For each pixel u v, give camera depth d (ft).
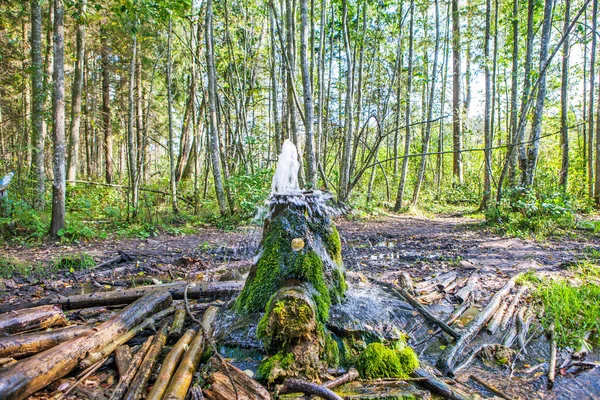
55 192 22.39
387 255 20.11
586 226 27.09
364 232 28.32
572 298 11.44
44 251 19.83
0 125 38.45
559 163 52.85
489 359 8.95
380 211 42.27
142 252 20.08
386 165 60.39
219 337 9.12
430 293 13.39
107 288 14.14
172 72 48.19
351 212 37.19
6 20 35.19
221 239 24.53
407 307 11.65
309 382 7.28
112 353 8.38
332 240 10.68
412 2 41.91
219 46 46.29
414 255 19.80
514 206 29.30
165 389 6.82
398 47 44.09
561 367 8.48
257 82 55.16
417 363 8.27
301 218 10.19
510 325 10.61
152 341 8.84
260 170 32.32
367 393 7.27
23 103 37.93
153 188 40.11
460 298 12.78
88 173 54.34
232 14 43.29
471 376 8.16
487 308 11.41
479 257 19.08
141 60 41.65
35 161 28.86
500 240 24.04
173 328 9.49
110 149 49.11
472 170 60.85
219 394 6.88
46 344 7.95
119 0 20.15
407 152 44.73
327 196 11.32
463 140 59.47
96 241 22.97
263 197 29.84
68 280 15.11
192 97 41.78
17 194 27.45
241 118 44.91
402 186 45.27
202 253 20.36
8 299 12.56
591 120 44.50
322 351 8.18
